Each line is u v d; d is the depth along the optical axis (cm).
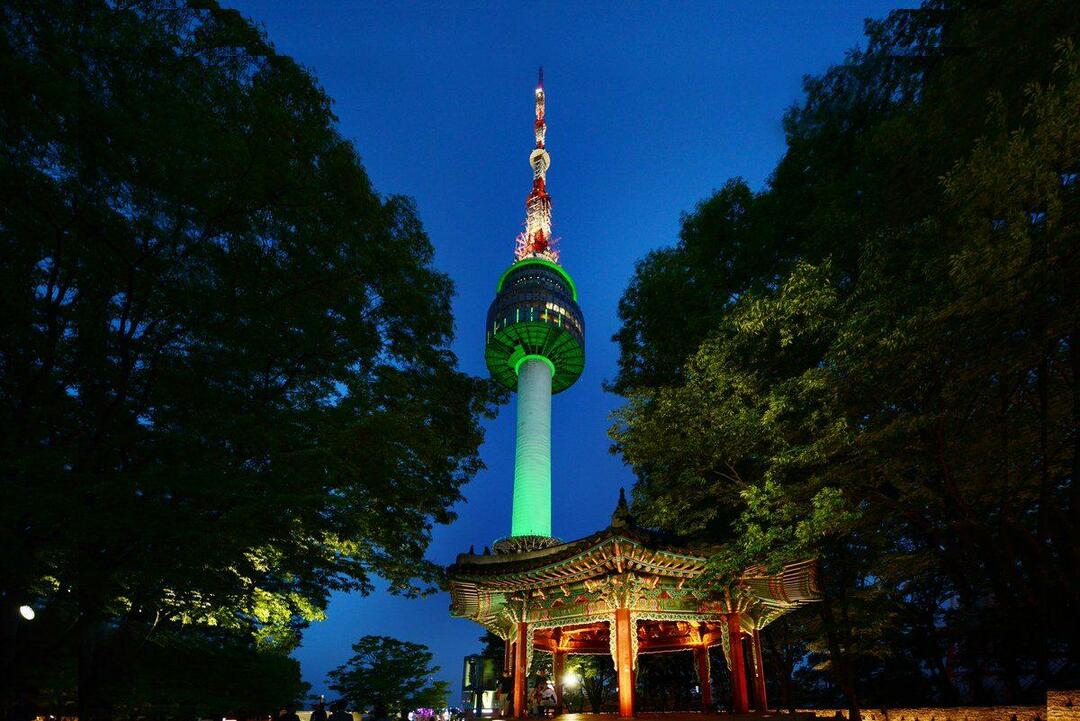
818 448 1514
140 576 1242
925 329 1293
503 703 2262
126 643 2108
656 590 2162
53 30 1193
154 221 1299
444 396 2102
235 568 1495
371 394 1720
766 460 1822
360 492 1585
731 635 2197
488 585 2319
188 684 2472
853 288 1753
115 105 1212
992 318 1257
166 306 1350
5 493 999
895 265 1571
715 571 1955
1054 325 1256
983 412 1494
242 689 2761
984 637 2355
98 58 1231
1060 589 1609
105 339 1317
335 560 1781
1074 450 1566
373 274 1725
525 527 4378
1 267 1224
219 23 1508
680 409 1998
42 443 1267
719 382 1920
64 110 1093
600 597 2139
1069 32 1309
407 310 1866
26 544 1124
